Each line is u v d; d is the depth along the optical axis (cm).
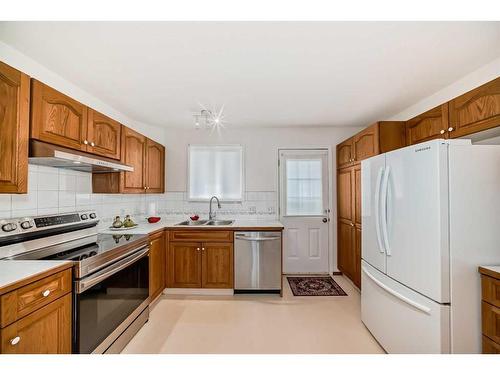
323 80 226
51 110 170
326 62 194
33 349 125
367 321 231
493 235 151
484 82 201
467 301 149
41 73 200
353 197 331
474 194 151
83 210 254
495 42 168
